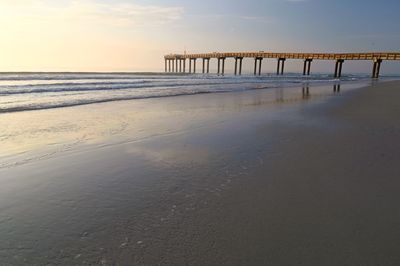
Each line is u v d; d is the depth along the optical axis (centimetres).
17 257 238
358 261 232
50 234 273
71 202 343
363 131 732
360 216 306
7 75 2920
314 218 302
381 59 5266
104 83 2341
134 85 2252
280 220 297
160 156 526
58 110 1055
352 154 530
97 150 566
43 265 228
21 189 382
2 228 284
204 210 319
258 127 786
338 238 264
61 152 551
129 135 691
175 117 948
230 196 356
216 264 228
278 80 4078
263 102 1403
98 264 228
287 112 1073
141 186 390
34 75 3105
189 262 230
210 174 433
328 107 1217
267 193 364
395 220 298
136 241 260
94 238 265
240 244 255
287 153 538
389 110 1123
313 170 447
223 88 2295
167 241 259
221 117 952
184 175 430
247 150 559
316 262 231
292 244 255
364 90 2269
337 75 6016
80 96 1488
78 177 425
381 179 410
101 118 915
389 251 245
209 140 642
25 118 887
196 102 1378
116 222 295
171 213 313
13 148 573
